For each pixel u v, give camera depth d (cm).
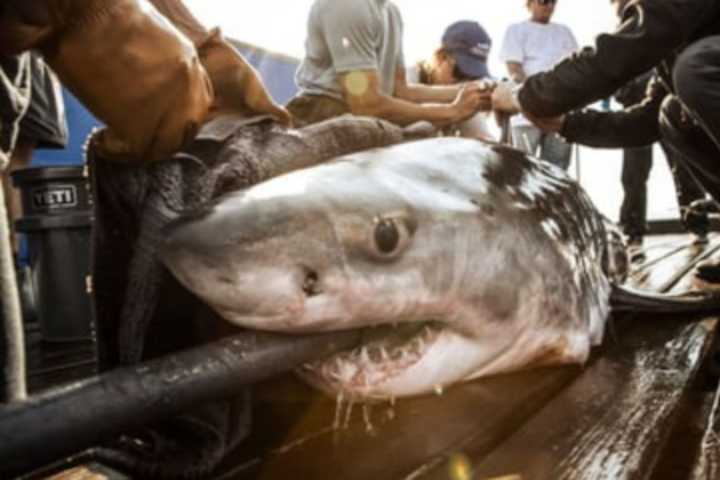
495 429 69
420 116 155
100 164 64
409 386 70
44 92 177
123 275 66
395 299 63
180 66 56
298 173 67
